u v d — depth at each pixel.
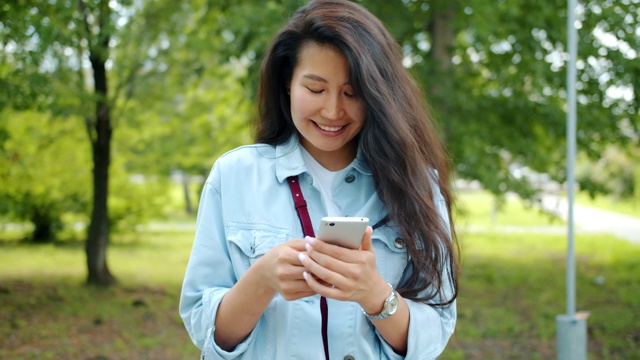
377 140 1.49
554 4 7.61
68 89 7.49
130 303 8.20
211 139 10.87
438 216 1.53
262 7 6.89
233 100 9.95
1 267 10.93
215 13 8.27
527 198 7.98
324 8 1.48
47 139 9.56
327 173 1.61
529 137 8.72
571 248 4.68
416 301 1.54
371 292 1.32
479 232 17.59
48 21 6.40
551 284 9.90
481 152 7.67
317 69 1.42
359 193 1.60
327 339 1.48
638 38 7.34
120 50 8.12
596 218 22.81
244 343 1.46
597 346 6.36
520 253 13.53
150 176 13.04
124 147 10.73
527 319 7.61
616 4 7.45
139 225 15.80
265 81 1.61
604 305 8.37
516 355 6.13
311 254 1.27
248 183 1.57
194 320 1.50
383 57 1.47
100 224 9.24
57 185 12.49
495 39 7.42
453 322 1.62
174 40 8.26
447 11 7.99
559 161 8.73
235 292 1.40
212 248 1.54
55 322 7.14
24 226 14.46
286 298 1.32
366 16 1.49
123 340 6.51
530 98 8.39
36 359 5.73
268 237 1.51
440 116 7.38
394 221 1.51
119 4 7.26
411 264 1.56
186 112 9.93
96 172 8.99
